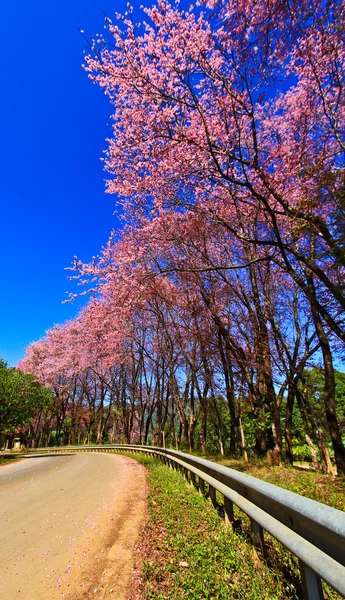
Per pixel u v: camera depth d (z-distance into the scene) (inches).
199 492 265.4
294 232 355.9
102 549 175.0
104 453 1127.0
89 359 1375.5
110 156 457.1
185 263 608.1
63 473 531.8
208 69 364.2
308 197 341.4
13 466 716.7
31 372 1728.6
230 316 649.6
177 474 400.5
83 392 1776.6
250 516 130.1
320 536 85.7
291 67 362.6
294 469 434.3
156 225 572.4
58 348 1659.7
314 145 434.6
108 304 728.3
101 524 220.7
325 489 287.0
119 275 577.9
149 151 414.0
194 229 575.8
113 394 1518.2
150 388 1360.7
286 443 642.8
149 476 436.5
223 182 448.5
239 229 561.0
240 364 596.7
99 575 145.6
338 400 796.0
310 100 426.9
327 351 474.0
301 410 609.3
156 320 994.1
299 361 626.5
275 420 536.7
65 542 187.6
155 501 269.1
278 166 446.9
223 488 181.3
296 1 273.1
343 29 295.3
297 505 92.2
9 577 146.0
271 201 469.4
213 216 435.2
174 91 383.6
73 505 281.6
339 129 410.0
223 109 382.3
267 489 119.3
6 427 1047.0
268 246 516.1
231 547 145.4
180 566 141.4
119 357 1197.7
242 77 340.2
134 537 190.2
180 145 395.5
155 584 131.8
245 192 462.6
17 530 211.5
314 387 617.3
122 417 1445.6
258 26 303.4
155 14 335.6
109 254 658.2
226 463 507.8
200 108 362.3
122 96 399.2
